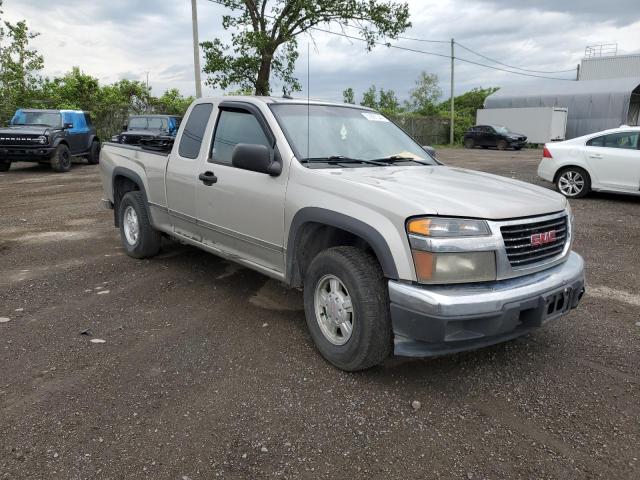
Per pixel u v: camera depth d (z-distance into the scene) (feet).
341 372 11.93
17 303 15.85
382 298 11.07
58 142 51.49
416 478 8.59
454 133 135.44
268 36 66.95
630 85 118.52
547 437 9.71
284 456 9.06
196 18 64.23
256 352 12.88
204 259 20.62
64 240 23.89
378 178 12.24
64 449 9.11
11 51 71.26
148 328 14.20
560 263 12.04
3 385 11.16
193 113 17.34
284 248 13.29
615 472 8.79
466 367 12.29
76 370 11.85
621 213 31.50
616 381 11.75
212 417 10.14
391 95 159.12
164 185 18.03
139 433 9.60
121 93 93.71
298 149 13.52
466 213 10.38
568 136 126.21
